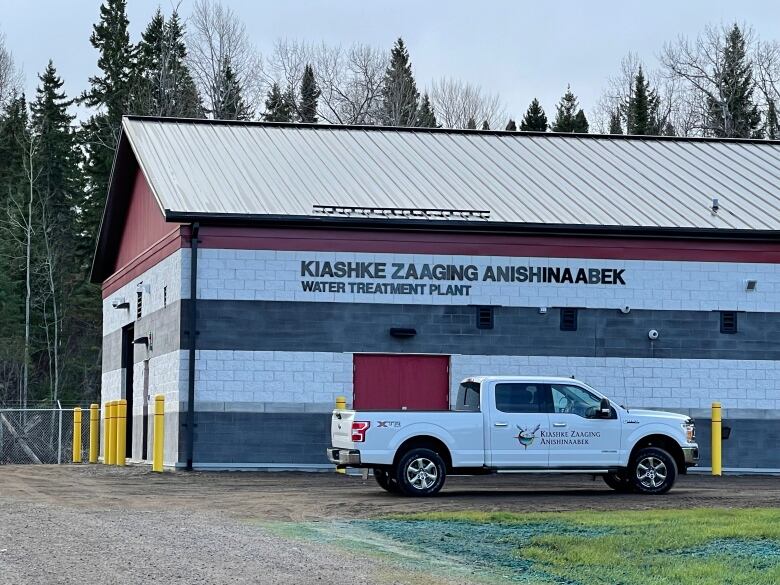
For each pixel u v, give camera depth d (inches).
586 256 1227.9
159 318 1263.5
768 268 1256.2
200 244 1163.9
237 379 1161.4
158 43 2974.9
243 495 887.1
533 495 896.3
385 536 644.7
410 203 1248.2
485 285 1208.8
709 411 1237.1
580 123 3371.1
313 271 1180.5
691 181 1398.9
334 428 904.9
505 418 885.2
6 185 3036.4
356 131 1508.4
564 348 1216.8
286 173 1314.0
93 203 2866.6
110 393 1578.5
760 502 842.8
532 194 1310.3
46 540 609.0
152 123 1467.8
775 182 1413.6
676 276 1241.4
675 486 1035.9
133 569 516.7
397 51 3297.2
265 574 510.0
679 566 546.3
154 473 1119.0
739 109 3063.5
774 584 505.4
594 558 567.2
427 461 872.3
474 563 559.5
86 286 2881.4
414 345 1193.4
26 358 2566.4
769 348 1250.0
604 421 900.6
